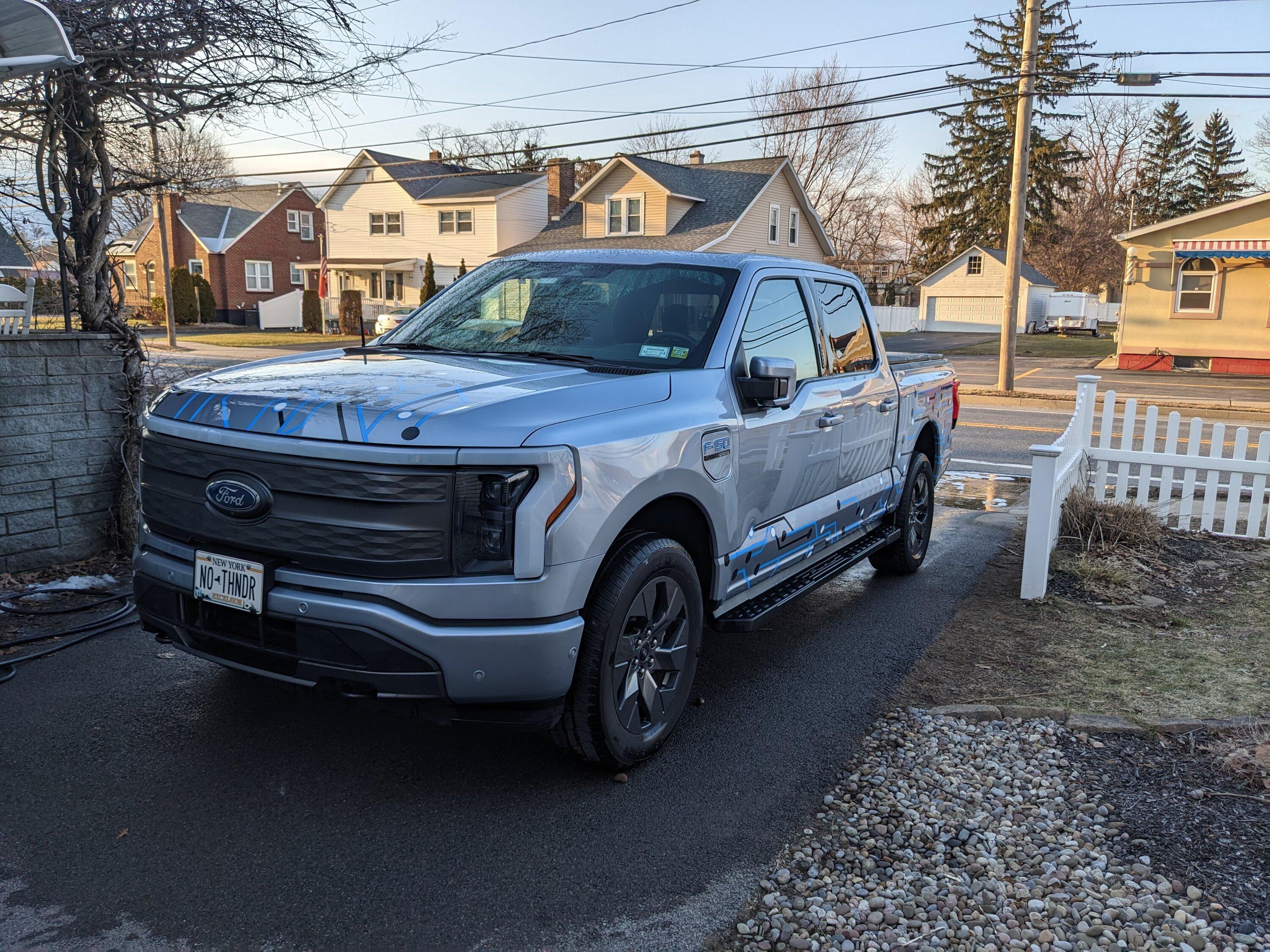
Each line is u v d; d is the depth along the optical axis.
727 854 3.08
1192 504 8.23
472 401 3.14
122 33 5.46
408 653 2.95
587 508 3.10
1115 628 5.40
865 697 4.39
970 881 2.95
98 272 5.78
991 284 54.72
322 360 3.98
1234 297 27.98
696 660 3.84
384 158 48.62
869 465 5.52
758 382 3.98
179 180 6.29
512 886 2.87
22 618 4.93
